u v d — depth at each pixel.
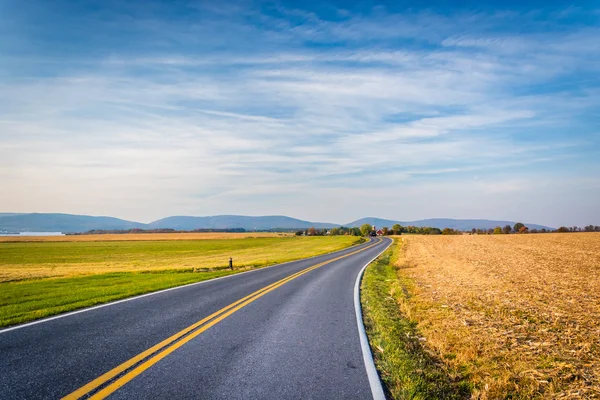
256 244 73.81
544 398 4.55
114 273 20.42
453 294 11.73
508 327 7.78
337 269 20.08
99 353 5.47
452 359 5.87
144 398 3.99
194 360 5.25
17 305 9.38
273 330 7.04
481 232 113.38
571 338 6.98
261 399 4.07
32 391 4.09
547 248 33.62
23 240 102.56
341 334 6.89
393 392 4.42
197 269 22.80
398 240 71.06
